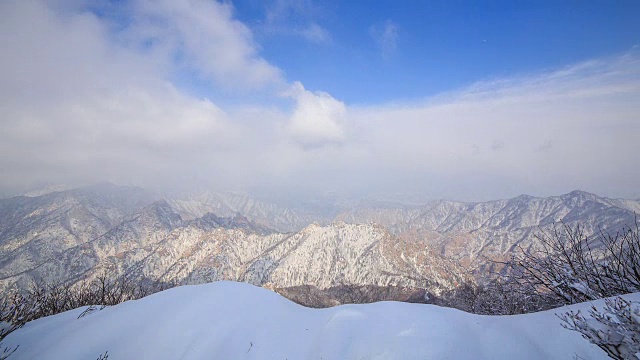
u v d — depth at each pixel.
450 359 3.95
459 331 4.50
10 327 5.89
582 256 6.46
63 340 4.88
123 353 4.51
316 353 4.38
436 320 4.75
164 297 5.78
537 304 7.59
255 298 5.76
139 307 5.50
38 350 4.79
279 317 5.30
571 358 3.75
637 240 5.78
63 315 6.08
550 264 6.93
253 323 5.03
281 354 4.42
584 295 6.22
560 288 6.68
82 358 4.45
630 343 3.00
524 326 4.46
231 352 4.39
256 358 4.32
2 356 4.80
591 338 3.22
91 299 11.13
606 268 6.01
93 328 5.05
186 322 4.98
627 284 5.80
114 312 5.48
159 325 4.95
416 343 4.22
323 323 5.16
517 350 4.07
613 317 3.64
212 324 4.93
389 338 4.38
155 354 4.44
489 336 4.42
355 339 4.47
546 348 3.98
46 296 9.86
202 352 4.38
